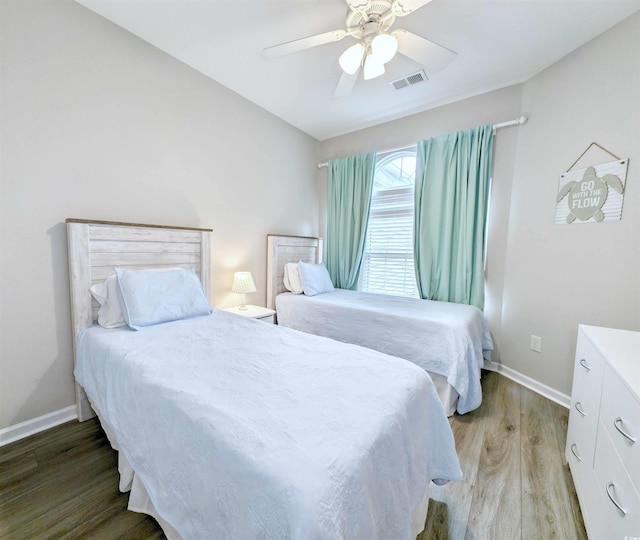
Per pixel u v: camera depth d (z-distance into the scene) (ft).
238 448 2.39
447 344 6.39
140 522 3.72
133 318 5.56
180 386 3.36
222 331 5.55
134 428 3.61
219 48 6.92
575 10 5.59
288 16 5.87
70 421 5.86
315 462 2.22
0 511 3.84
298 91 8.81
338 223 12.04
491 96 8.57
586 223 6.56
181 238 7.52
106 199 6.27
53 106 5.45
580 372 4.64
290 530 1.90
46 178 5.44
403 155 10.58
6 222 5.05
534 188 7.70
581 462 4.18
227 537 2.26
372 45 4.90
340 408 2.99
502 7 5.51
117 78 6.31
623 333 4.55
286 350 4.62
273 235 10.31
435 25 5.98
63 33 5.50
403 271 10.87
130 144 6.61
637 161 5.70
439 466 3.87
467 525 3.83
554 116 7.20
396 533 2.78
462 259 8.93
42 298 5.50
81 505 3.94
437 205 9.42
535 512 4.03
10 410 5.25
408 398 3.39
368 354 4.50
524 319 8.00
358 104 9.52
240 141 9.21
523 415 6.47
